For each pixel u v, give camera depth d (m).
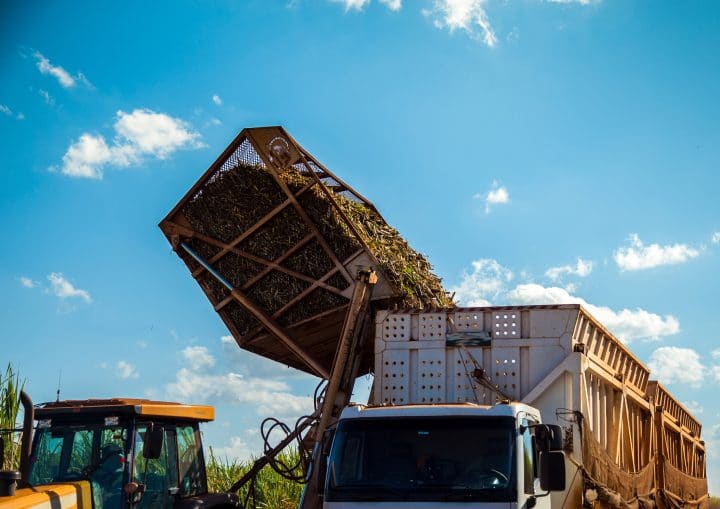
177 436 10.12
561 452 8.16
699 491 20.75
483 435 8.05
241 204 13.54
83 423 9.46
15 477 8.15
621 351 12.96
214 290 14.27
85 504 8.92
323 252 13.17
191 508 9.88
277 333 13.61
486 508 7.70
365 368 14.49
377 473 8.10
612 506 11.41
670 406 17.56
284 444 12.24
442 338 11.36
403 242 14.47
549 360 10.87
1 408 13.16
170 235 14.22
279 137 13.12
